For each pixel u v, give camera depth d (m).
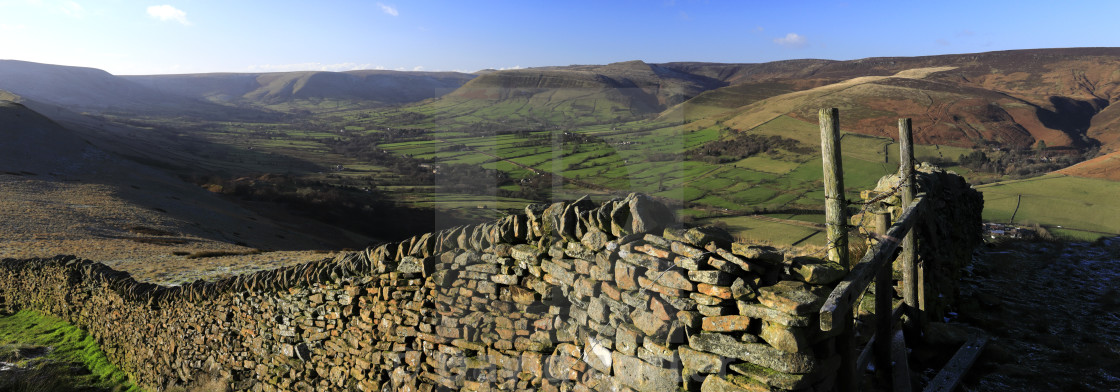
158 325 9.72
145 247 34.47
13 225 38.50
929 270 6.64
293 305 6.71
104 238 37.94
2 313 15.48
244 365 7.50
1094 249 13.03
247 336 7.50
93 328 12.41
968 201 10.59
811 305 2.82
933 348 5.80
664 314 3.29
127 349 10.78
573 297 3.77
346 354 5.87
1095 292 8.24
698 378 3.18
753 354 2.95
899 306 5.90
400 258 5.12
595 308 3.61
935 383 4.88
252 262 25.67
